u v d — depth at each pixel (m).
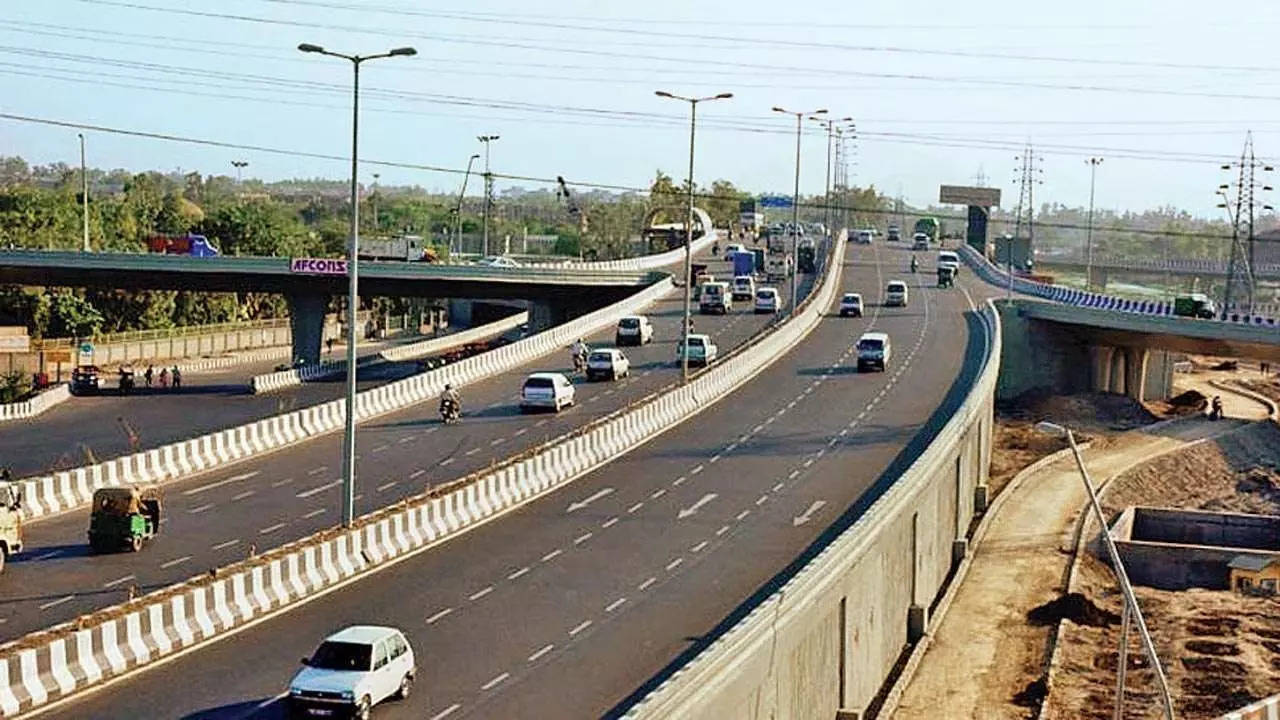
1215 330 126.31
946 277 170.12
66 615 45.84
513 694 41.06
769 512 65.44
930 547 71.25
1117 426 136.12
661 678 42.72
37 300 155.75
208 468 71.31
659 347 118.69
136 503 54.78
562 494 68.81
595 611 49.75
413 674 41.88
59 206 181.00
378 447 77.44
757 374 106.81
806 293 160.12
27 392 119.38
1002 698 59.31
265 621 47.41
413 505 59.00
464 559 56.59
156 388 125.06
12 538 52.94
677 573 54.94
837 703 52.28
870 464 76.19
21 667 38.16
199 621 45.09
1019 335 144.88
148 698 39.38
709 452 79.12
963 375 106.50
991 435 111.25
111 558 53.53
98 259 133.75
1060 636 67.88
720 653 39.38
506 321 194.00
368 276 136.50
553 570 55.09
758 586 53.22
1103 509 99.75
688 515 64.69
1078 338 147.75
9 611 46.19
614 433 78.25
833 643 51.59
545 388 88.44
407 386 91.81
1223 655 66.50
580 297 156.12
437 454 75.38
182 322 184.25
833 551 50.34
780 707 45.06
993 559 83.06
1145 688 61.56
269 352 175.38
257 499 64.44
